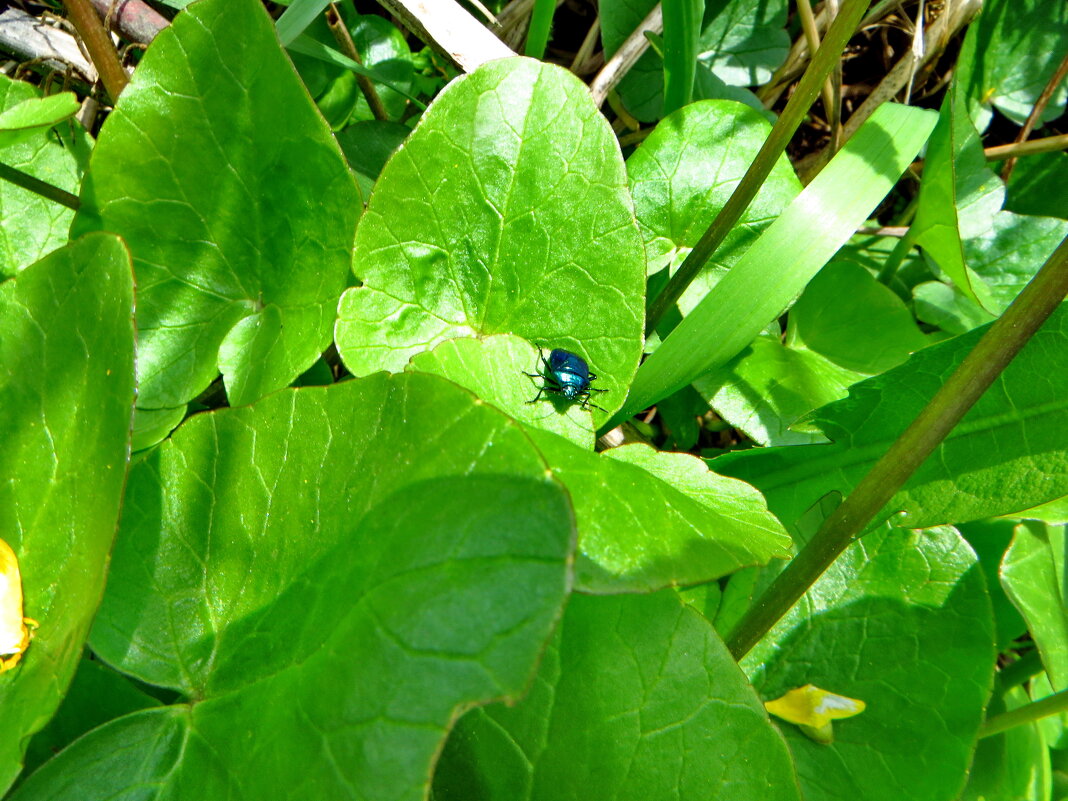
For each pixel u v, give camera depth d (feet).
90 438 0.29
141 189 0.38
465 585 0.22
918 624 0.41
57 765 0.29
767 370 0.48
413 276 0.37
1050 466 0.38
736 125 0.46
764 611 0.36
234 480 0.31
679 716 0.31
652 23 0.54
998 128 0.70
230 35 0.35
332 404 0.28
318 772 0.23
